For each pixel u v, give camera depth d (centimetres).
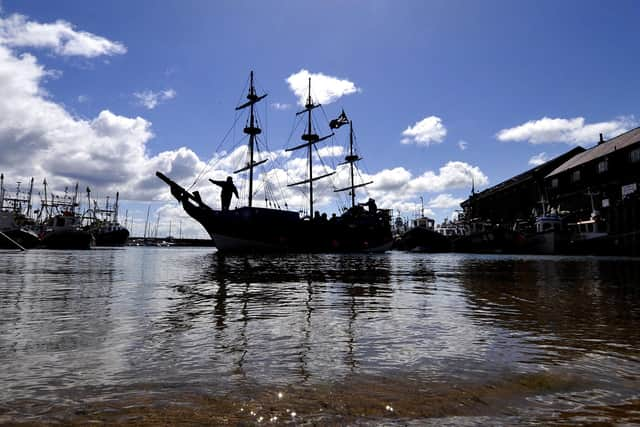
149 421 233
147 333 476
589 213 5016
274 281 1184
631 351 402
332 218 5628
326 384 299
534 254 5378
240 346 417
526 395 280
